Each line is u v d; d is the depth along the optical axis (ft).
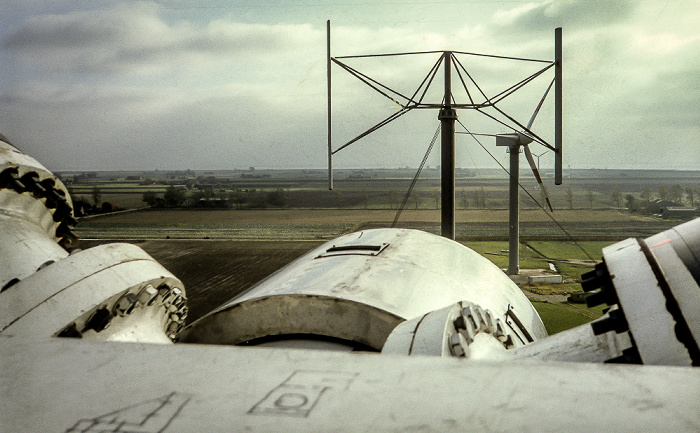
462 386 3.12
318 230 189.88
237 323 22.85
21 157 20.39
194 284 100.17
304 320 22.15
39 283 15.70
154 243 152.76
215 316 22.93
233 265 119.14
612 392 2.96
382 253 29.53
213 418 2.76
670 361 6.29
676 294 6.95
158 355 3.80
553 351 9.94
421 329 13.62
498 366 3.47
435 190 461.78
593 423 2.56
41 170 20.83
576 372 3.31
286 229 193.47
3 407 2.98
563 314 69.36
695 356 6.15
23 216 20.10
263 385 3.20
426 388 3.09
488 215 239.91
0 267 17.10
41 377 3.42
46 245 19.45
